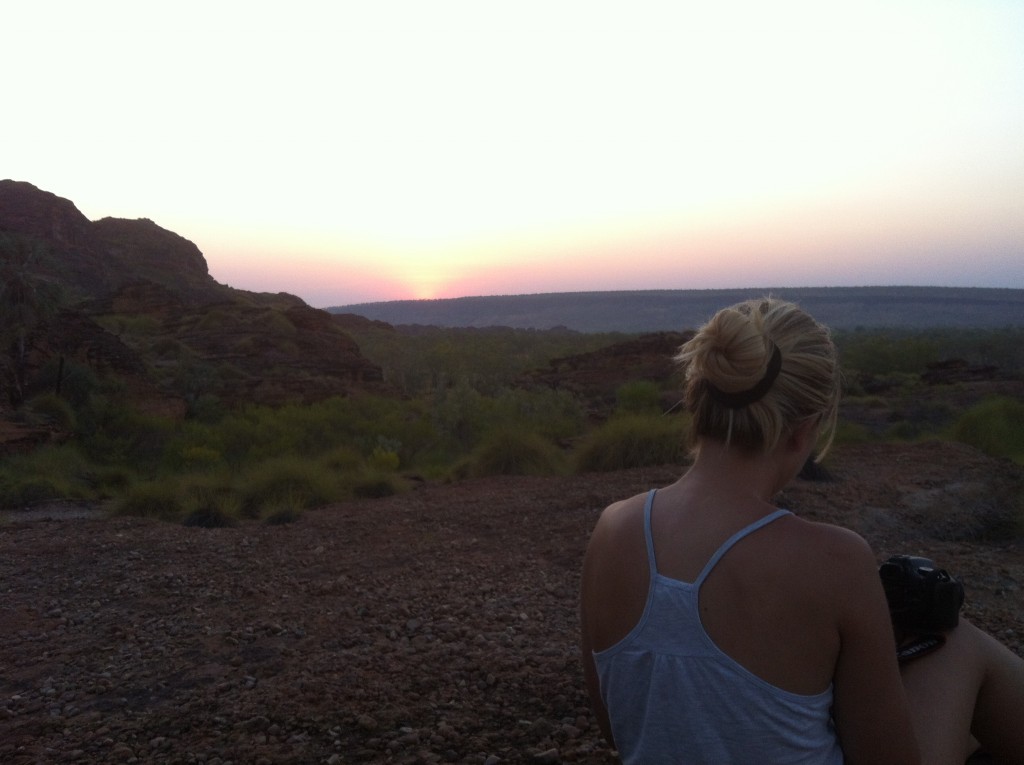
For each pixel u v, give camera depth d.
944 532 7.25
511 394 30.08
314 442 27.16
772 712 1.19
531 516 7.84
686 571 1.25
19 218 93.69
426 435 27.52
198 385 38.31
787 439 1.34
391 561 6.38
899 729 1.21
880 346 55.22
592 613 1.40
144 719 3.35
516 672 3.57
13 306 32.12
